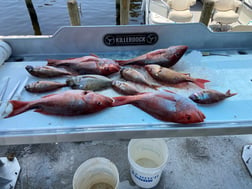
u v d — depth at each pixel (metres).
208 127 1.12
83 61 1.51
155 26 1.66
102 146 2.00
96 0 7.67
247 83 1.42
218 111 1.21
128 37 1.70
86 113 1.18
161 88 1.38
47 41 1.68
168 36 1.72
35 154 1.92
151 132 1.11
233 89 1.37
